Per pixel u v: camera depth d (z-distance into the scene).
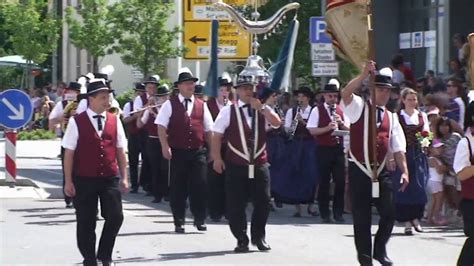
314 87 43.25
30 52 87.06
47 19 87.69
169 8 59.06
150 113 32.19
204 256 21.34
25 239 23.66
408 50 48.81
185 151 24.81
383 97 19.14
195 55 37.50
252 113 21.81
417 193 24.88
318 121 27.64
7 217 27.81
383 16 49.44
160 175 32.31
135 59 58.84
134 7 58.44
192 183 25.03
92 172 18.67
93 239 18.94
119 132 19.08
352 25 18.95
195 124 24.88
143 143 34.84
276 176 29.28
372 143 18.53
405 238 24.83
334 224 27.55
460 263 16.86
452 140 26.84
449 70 43.72
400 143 19.25
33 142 68.81
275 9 40.28
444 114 27.72
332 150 27.66
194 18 37.38
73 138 18.70
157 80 33.62
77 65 84.56
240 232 21.91
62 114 28.14
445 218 27.42
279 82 23.02
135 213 29.44
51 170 45.72
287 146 29.25
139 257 21.14
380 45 49.50
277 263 20.53
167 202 32.81
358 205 18.81
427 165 26.02
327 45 34.03
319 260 20.97
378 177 18.84
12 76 100.31
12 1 90.50
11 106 33.41
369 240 18.80
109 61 79.19
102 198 18.94
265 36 25.61
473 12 44.69
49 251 21.89
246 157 21.69
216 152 22.08
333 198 28.19
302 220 28.62
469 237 16.67
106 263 19.02
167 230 25.45
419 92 33.12
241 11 38.81
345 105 18.70
